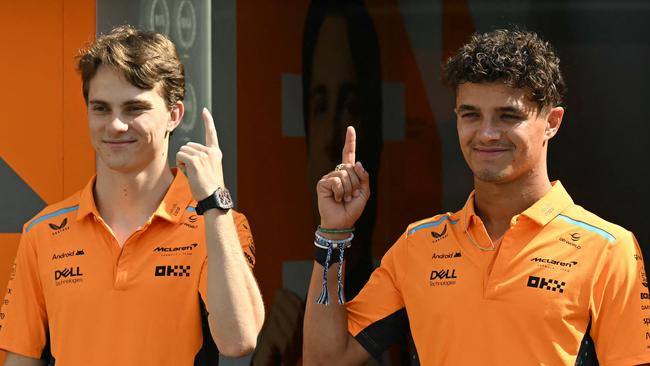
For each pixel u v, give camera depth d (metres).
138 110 6.71
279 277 11.09
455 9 12.98
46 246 7.00
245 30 10.62
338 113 11.86
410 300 6.71
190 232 6.89
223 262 6.52
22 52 9.03
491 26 13.29
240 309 6.49
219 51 10.24
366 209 12.22
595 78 13.61
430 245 6.79
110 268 6.80
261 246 10.98
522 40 6.37
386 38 12.48
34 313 7.01
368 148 12.27
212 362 6.82
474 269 6.50
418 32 12.80
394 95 12.55
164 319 6.68
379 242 12.30
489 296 6.36
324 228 6.81
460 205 13.01
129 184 6.93
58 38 9.07
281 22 11.06
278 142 11.09
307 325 6.88
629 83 13.72
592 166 13.51
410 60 12.73
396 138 12.58
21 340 6.96
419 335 6.61
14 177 9.06
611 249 6.30
